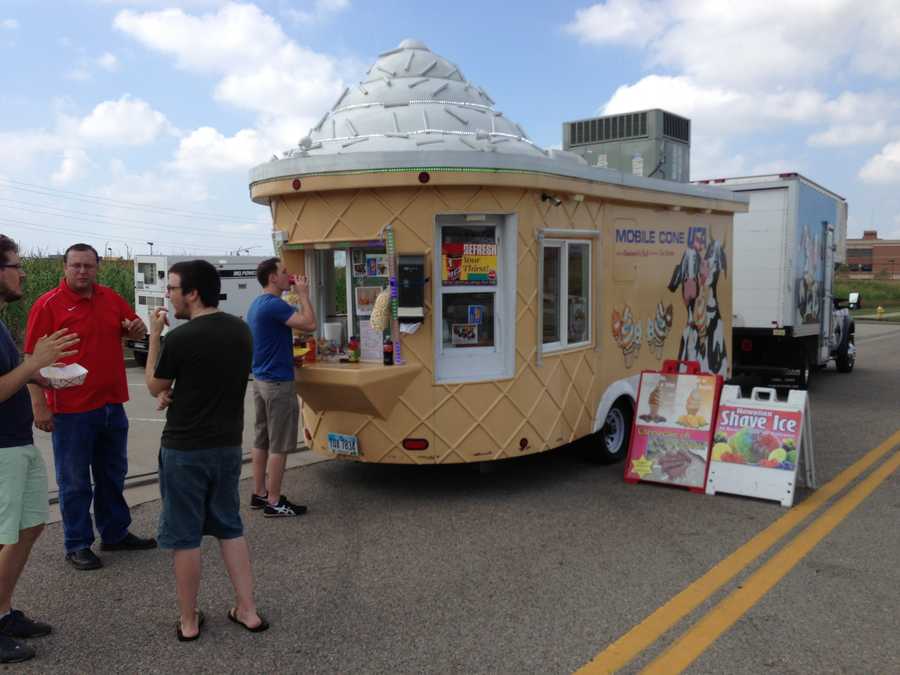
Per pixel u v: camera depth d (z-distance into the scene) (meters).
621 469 7.30
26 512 3.89
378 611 4.21
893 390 12.34
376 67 7.38
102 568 4.89
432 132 6.49
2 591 3.86
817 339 12.27
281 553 5.11
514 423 6.24
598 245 7.05
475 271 6.10
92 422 4.89
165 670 3.61
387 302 5.83
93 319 4.90
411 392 5.97
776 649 3.75
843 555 4.99
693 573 4.71
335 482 6.88
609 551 5.10
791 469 6.11
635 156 9.24
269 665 3.65
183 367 3.74
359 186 5.78
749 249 11.07
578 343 6.96
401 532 5.51
